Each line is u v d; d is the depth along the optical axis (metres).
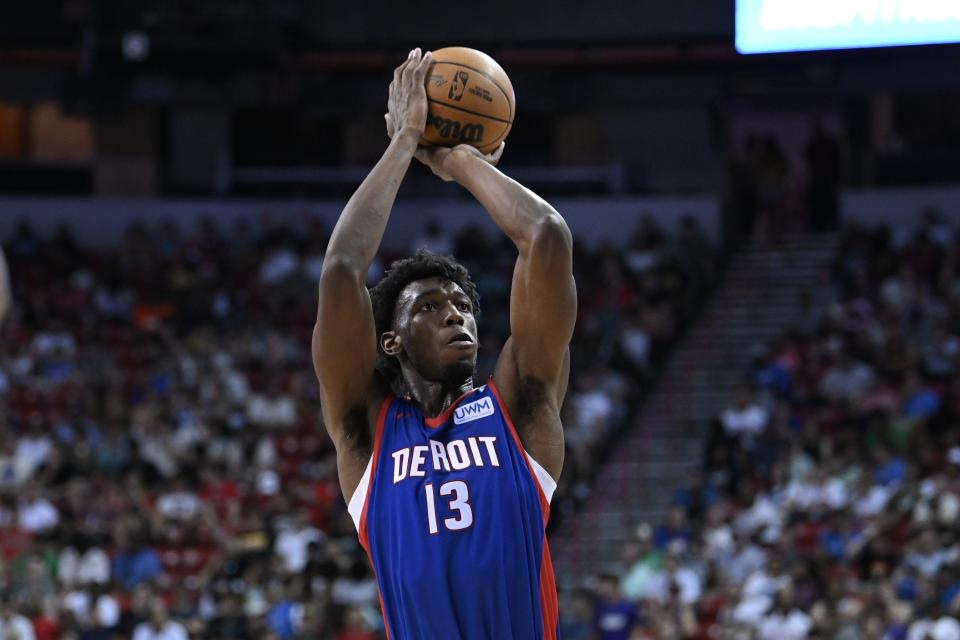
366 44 28.52
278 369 24.97
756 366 23.39
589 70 28.91
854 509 18.06
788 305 26.11
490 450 4.16
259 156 32.50
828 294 25.31
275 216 30.83
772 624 15.77
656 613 16.50
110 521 20.42
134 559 19.27
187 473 21.69
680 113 31.48
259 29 25.08
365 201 4.40
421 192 30.70
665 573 17.80
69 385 24.56
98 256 29.23
